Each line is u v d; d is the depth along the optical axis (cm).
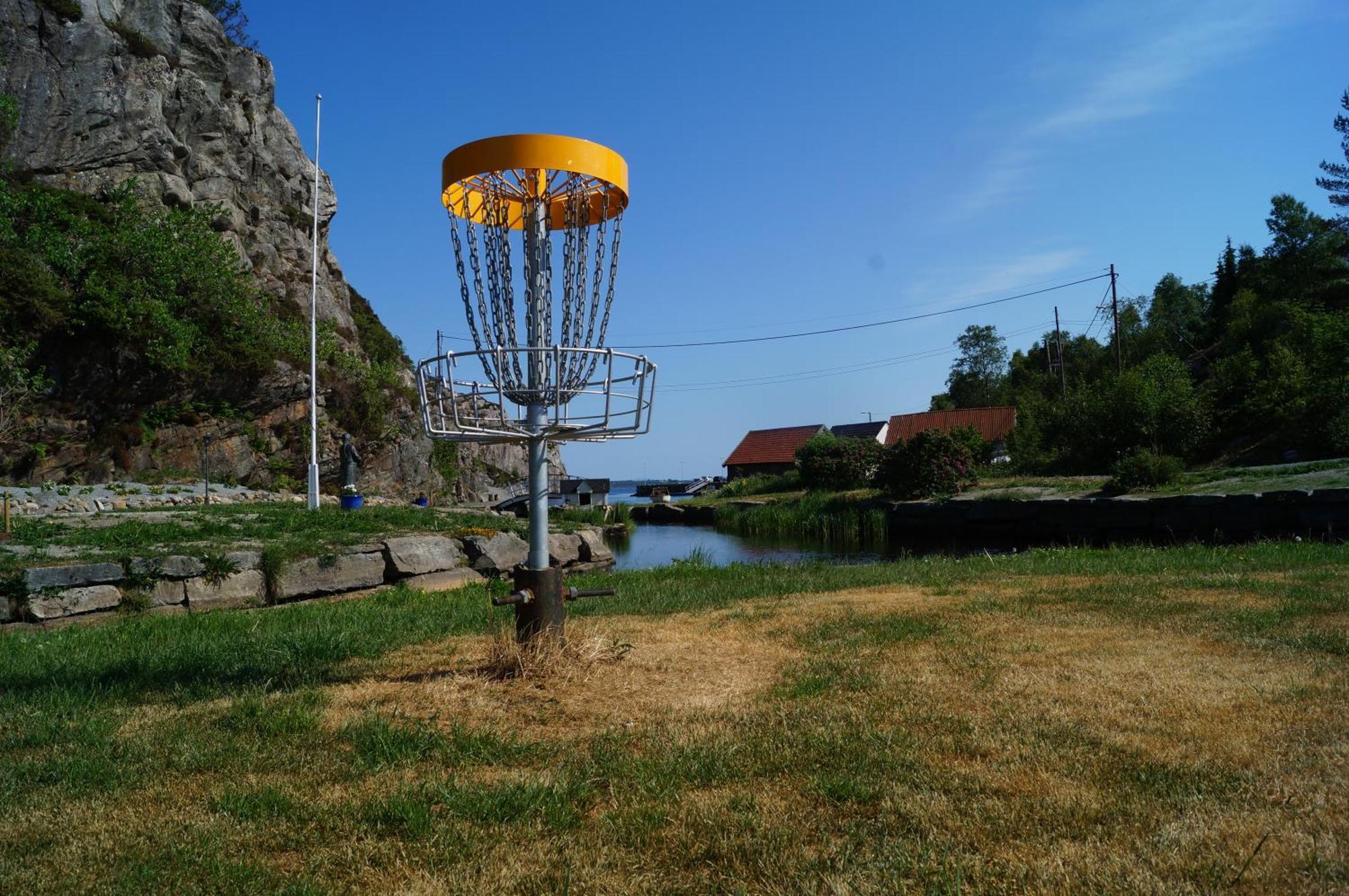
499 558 1162
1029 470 2883
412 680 452
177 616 751
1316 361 2327
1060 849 232
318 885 226
